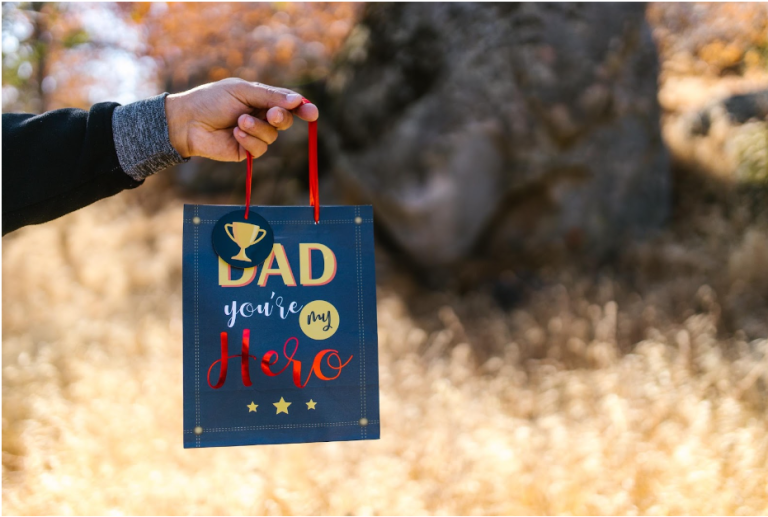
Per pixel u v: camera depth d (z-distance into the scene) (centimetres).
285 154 668
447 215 520
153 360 387
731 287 424
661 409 299
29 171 123
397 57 569
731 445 266
